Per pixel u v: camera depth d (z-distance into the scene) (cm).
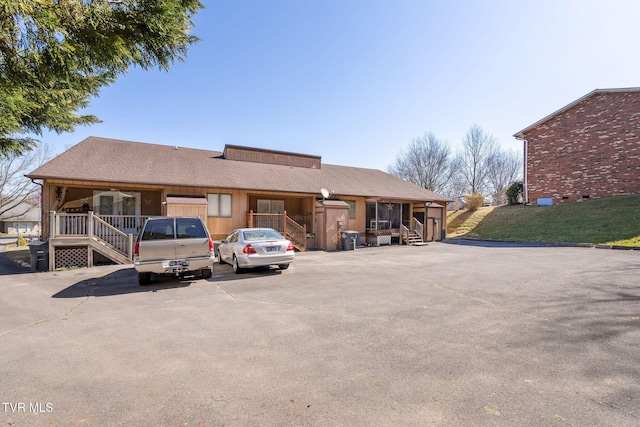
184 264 775
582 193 2169
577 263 1040
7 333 445
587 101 2159
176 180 1357
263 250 906
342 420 242
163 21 548
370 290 702
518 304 576
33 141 1082
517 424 236
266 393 283
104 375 319
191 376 316
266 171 1800
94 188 1374
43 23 430
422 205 2133
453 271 940
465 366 333
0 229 4938
